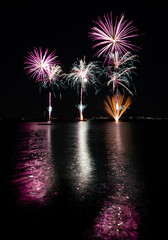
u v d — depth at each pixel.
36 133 32.00
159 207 5.02
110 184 6.80
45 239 3.75
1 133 31.98
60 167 9.34
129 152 13.88
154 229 4.06
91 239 3.76
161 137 25.48
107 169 8.97
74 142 19.91
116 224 4.24
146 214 4.66
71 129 42.34
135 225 4.21
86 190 6.22
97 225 4.20
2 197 5.65
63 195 5.79
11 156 12.26
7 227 4.12
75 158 11.61
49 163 10.23
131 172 8.46
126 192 6.04
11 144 18.33
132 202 5.31
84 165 9.78
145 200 5.45
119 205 5.12
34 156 12.28
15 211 4.79
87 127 50.50
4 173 8.27
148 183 6.93
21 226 4.16
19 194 5.88
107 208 4.95
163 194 5.88
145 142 20.02
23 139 22.84
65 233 3.92
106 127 50.59
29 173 8.27
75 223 4.27
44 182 7.04
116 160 11.05
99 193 5.95
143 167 9.38
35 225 4.20
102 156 12.30
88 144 18.39
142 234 3.91
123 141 20.95
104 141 20.84
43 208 4.95
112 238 3.79
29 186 6.62
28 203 5.25
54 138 23.94
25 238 3.77
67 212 4.73
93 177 7.68
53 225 4.19
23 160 11.03
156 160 11.07
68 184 6.80
